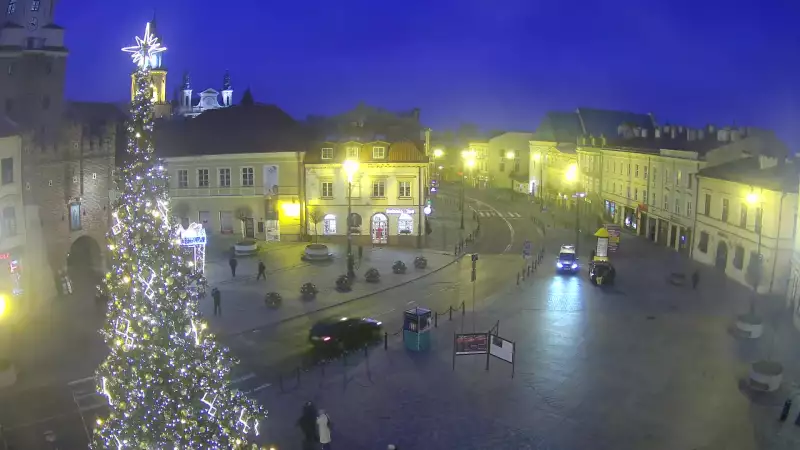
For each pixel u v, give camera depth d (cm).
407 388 2736
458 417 2459
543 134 10875
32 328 3472
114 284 1579
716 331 3616
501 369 2958
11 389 2673
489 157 12744
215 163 6175
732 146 5784
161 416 1491
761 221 4462
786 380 2856
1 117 3800
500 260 5722
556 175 10106
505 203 10112
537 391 2706
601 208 8406
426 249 6059
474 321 3756
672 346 3328
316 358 3120
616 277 5075
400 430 2353
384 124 7212
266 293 4353
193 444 1497
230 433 1579
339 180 6253
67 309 3822
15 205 3616
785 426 2408
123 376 1530
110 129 4644
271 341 3388
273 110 6656
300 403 2586
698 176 5744
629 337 3472
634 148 7369
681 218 6203
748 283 4822
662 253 6194
